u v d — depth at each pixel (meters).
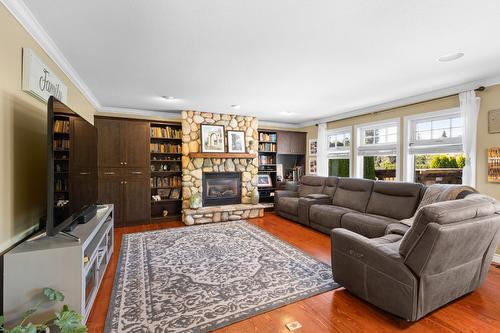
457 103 3.61
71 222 2.04
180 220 5.06
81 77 3.21
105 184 4.49
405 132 4.32
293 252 3.22
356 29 2.07
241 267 2.75
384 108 4.62
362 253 2.01
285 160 6.97
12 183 1.77
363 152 5.16
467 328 1.75
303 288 2.30
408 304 1.71
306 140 6.83
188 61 2.73
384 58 2.65
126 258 3.02
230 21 1.96
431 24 1.99
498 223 1.89
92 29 2.07
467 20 1.93
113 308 1.98
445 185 3.04
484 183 3.25
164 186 5.12
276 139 6.43
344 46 2.38
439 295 1.84
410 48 2.42
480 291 2.26
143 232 4.16
